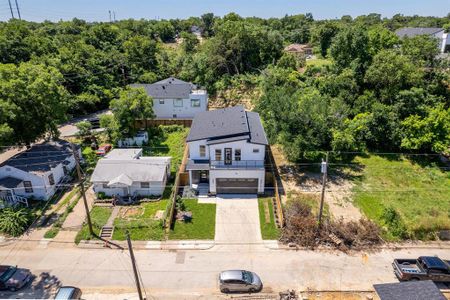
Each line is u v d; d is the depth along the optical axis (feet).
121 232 82.94
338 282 68.85
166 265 73.31
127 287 67.41
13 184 92.99
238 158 97.71
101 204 94.43
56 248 78.18
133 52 222.48
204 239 81.15
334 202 96.02
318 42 262.67
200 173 102.94
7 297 64.59
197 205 93.45
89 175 110.22
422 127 120.78
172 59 236.22
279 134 111.14
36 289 66.49
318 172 113.60
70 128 153.48
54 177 100.94
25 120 106.22
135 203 94.84
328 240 80.12
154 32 325.01
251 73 197.26
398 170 115.96
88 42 237.25
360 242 80.18
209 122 111.24
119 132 127.95
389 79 140.15
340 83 150.82
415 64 149.79
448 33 239.71
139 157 112.16
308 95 136.26
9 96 101.81
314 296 65.41
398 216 85.66
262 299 64.75
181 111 161.89
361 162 121.70
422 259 69.72
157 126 150.92
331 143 118.73
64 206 94.02
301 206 88.79
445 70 151.53
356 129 127.24
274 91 132.36
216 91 187.62
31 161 102.58
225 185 98.07
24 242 80.02
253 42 202.28
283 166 117.60
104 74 199.31
